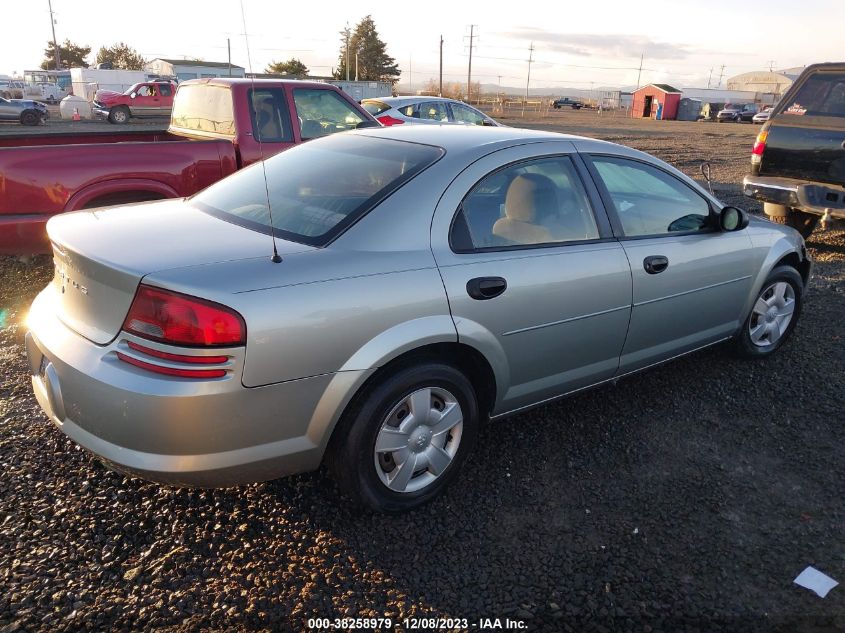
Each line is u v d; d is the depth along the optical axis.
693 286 3.92
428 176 3.00
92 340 2.53
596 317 3.43
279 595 2.50
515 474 3.31
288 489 3.10
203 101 7.10
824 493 3.24
